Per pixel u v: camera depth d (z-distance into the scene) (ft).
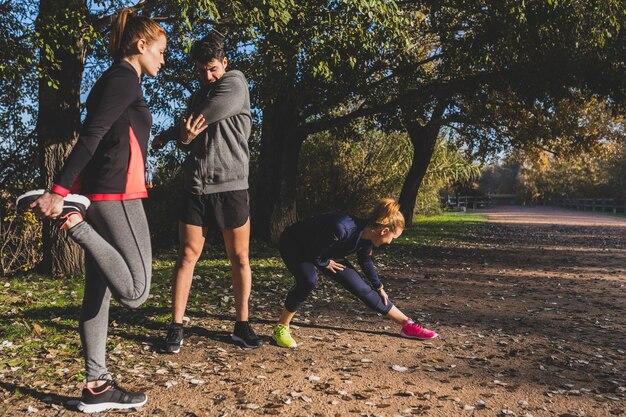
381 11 28.22
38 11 25.70
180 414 10.18
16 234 27.94
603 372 13.43
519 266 35.53
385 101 48.21
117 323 16.60
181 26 25.32
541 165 84.58
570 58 40.24
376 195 70.54
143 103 9.74
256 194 48.24
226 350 14.39
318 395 11.36
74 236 8.68
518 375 13.05
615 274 31.94
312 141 67.87
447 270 33.01
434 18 42.39
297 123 46.57
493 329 17.84
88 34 24.02
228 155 13.80
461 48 42.57
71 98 26.96
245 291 14.75
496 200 277.44
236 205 13.99
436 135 65.98
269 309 19.86
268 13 26.30
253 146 51.80
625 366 13.97
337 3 29.86
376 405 10.91
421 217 101.50
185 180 14.12
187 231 14.15
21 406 10.20
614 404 11.29
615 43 41.11
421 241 53.26
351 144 67.36
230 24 27.96
